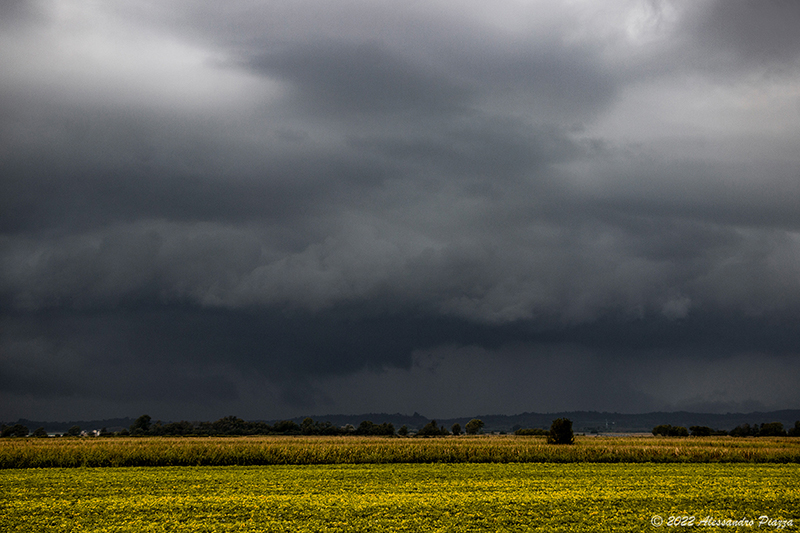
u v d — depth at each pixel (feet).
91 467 135.03
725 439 319.88
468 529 67.92
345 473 121.39
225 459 143.84
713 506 81.15
